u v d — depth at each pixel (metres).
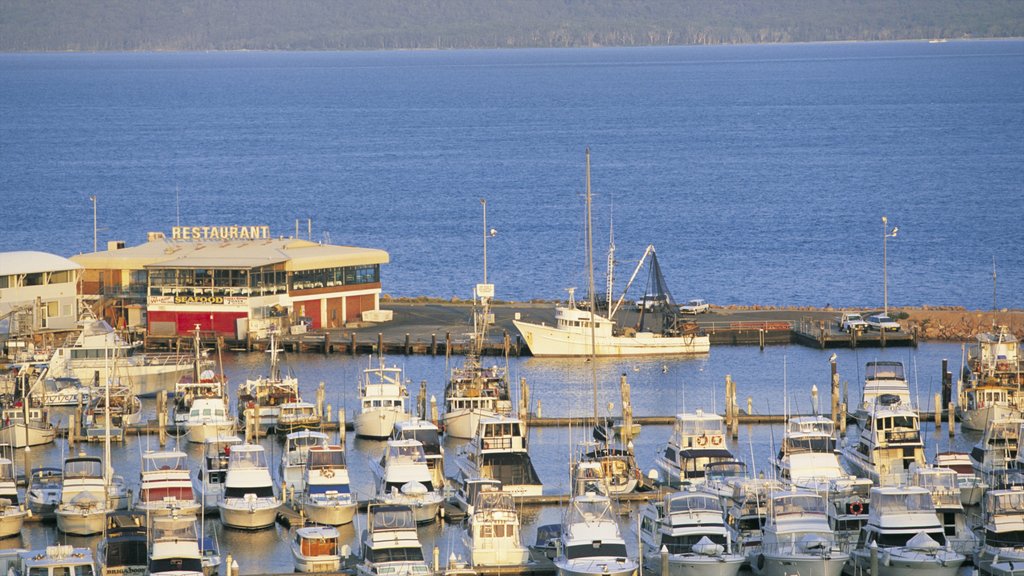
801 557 182.12
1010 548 184.50
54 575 175.75
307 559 186.88
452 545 198.75
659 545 189.62
